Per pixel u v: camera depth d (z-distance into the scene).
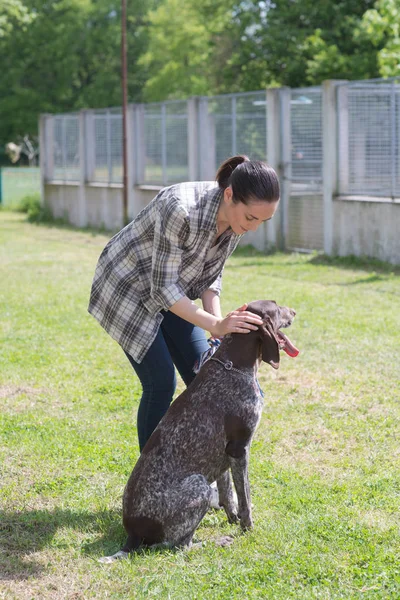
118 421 5.99
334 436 5.57
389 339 8.23
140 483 3.80
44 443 5.50
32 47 53.16
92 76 56.81
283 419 5.94
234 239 4.10
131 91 56.38
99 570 3.70
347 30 24.09
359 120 14.43
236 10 29.30
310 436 5.59
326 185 15.02
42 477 4.94
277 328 3.91
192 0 42.75
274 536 3.99
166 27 48.34
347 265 14.16
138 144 21.66
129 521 3.82
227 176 3.87
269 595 3.41
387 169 14.07
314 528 4.08
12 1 26.27
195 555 3.81
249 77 27.73
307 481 4.76
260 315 3.88
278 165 16.36
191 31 46.66
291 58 26.08
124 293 4.13
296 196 16.23
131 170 21.80
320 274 13.02
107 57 56.06
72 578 3.67
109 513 4.41
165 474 3.78
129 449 5.36
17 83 53.41
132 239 4.09
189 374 4.43
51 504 4.57
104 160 23.48
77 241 19.84
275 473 4.90
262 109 16.59
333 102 14.70
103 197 23.31
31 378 7.16
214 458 3.88
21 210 31.05
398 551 3.86
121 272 4.13
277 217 16.58
